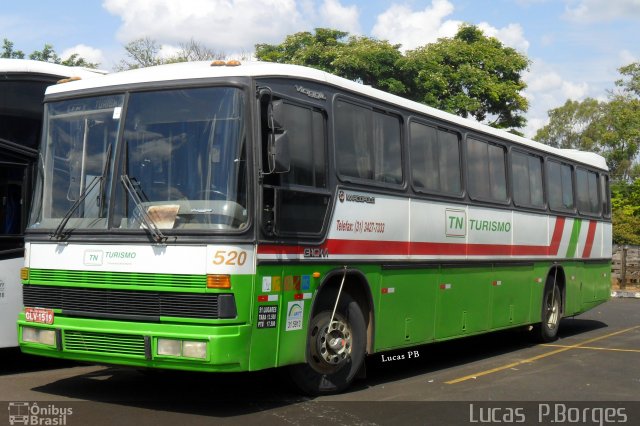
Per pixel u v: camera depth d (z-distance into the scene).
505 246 12.73
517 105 34.31
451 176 11.22
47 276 8.03
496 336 15.36
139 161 7.79
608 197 17.95
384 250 9.49
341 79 9.03
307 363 8.31
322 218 8.44
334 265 8.59
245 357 7.33
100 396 8.38
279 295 7.75
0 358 11.20
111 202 7.79
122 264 7.57
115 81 8.18
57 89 8.59
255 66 7.86
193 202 7.45
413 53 30.88
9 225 9.77
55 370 10.14
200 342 7.13
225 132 7.55
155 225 7.47
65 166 8.27
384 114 9.81
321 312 8.57
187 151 7.62
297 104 8.23
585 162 16.55
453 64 33.72
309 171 8.30
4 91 9.88
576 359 12.16
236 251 7.27
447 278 10.95
